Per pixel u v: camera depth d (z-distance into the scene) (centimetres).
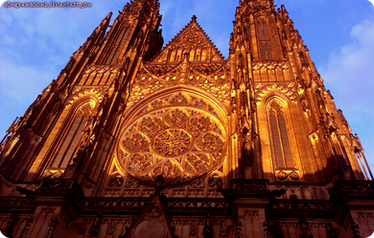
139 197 4203
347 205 3500
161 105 6097
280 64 6744
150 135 5525
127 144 5425
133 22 9000
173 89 6331
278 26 8088
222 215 3850
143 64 7106
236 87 5822
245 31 7925
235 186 3750
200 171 4869
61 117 5925
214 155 5056
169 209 3959
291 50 6938
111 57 7806
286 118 5638
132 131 5638
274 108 5866
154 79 6625
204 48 7694
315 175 4575
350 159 4562
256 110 5628
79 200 4103
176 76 6631
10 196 4372
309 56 6575
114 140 5344
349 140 4816
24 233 3559
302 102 5559
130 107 5962
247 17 8900
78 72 6925
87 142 4828
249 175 3969
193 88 6241
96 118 5275
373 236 3259
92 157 4819
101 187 4716
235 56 6800
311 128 5144
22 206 4131
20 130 5122
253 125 5147
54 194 3828
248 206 3550
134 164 5084
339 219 3641
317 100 5219
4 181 4603
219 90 6150
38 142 5309
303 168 4697
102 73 6962
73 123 5938
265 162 4819
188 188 4619
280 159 4969
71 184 3991
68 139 5606
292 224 3753
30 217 3984
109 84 6612
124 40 8462
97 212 4059
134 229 3688
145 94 6256
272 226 3709
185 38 8112
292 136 5247
